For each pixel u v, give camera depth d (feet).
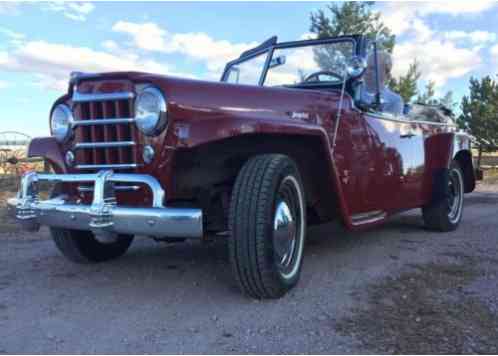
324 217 13.03
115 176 9.62
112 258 13.71
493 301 10.03
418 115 17.34
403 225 19.54
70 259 13.10
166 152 9.66
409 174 16.03
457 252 14.48
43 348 7.94
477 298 10.21
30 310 9.70
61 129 10.73
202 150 10.40
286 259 10.36
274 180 9.54
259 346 7.94
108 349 7.88
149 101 9.50
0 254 14.71
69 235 12.58
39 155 11.50
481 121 59.11
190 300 10.14
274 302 9.89
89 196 10.78
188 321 9.00
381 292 10.59
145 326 8.80
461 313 9.35
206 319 9.07
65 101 10.87
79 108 10.37
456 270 12.35
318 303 9.86
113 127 10.11
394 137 15.06
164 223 9.02
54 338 8.33
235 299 10.12
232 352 7.73
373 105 14.12
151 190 9.89
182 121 9.59
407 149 15.88
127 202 10.23
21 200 10.44
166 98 9.48
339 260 13.50
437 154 17.81
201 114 9.77
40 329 8.73
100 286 11.23
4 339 8.31
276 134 10.03
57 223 10.06
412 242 16.03
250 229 9.34
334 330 8.54
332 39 14.65
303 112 11.46
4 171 36.24
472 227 19.24
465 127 60.34
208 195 11.29
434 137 17.85
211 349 7.84
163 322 8.97
